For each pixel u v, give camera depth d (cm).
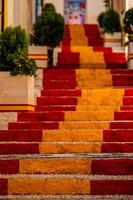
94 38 2311
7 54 1163
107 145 988
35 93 1288
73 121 1127
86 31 2383
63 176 870
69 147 992
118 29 2039
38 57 1555
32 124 1102
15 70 1154
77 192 834
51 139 1038
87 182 834
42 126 1098
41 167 905
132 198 800
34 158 925
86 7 2733
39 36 1627
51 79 1438
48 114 1145
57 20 1625
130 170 888
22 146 995
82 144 991
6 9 1463
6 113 1148
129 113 1133
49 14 1634
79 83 1406
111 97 1230
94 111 1146
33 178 847
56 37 1623
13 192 838
